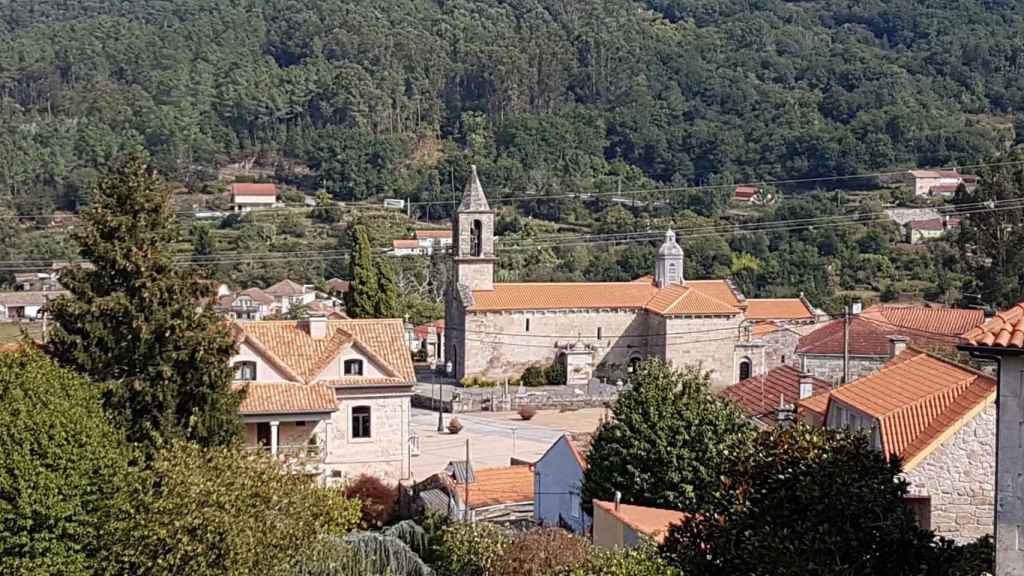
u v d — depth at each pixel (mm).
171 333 55812
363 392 67688
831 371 74562
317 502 44500
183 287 57250
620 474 52094
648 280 129375
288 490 43031
